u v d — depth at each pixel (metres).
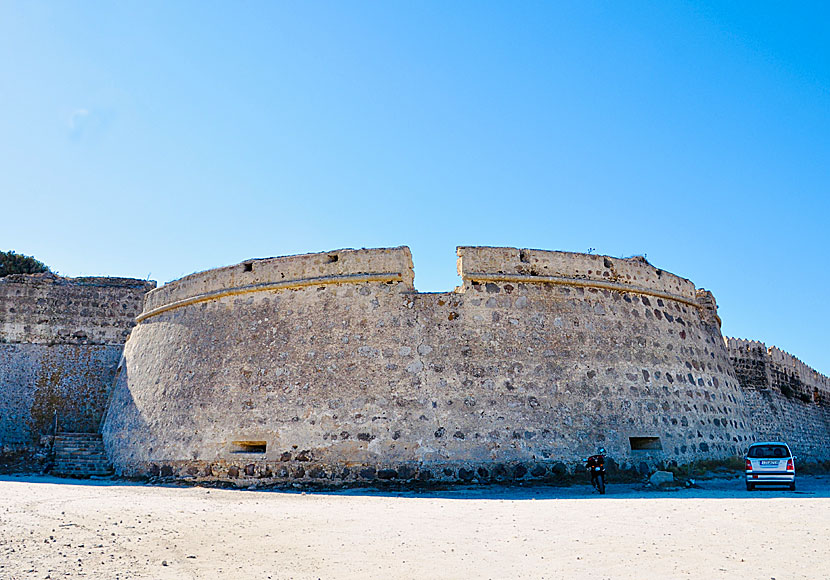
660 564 7.91
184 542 9.30
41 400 28.28
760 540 9.20
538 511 12.64
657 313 23.20
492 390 19.66
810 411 36.22
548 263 21.69
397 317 20.52
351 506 13.91
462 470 18.64
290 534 10.17
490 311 20.64
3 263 41.34
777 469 17.23
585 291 21.89
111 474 23.17
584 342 21.06
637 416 20.77
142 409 23.20
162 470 21.17
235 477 19.70
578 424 19.83
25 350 28.75
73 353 29.20
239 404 20.61
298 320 21.14
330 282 21.28
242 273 22.69
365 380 19.78
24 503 12.25
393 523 11.27
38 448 24.64
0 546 8.32
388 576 7.55
